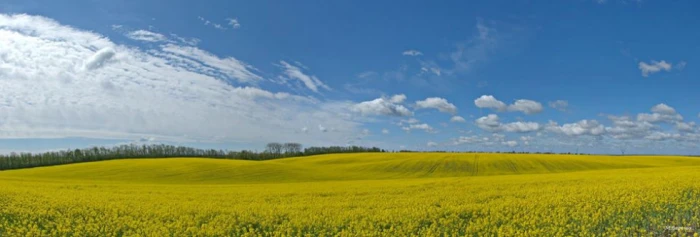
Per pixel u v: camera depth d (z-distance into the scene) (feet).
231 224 53.52
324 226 52.01
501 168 209.36
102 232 52.80
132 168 193.88
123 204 71.00
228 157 406.41
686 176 83.92
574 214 49.60
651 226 44.06
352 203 69.05
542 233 44.06
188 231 52.31
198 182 156.15
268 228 54.60
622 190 64.18
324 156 312.09
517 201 62.69
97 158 350.84
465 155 279.49
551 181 92.63
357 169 210.79
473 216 54.44
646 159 255.70
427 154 300.20
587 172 128.88
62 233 51.96
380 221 53.36
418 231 48.47
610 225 44.52
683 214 47.03
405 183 107.24
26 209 64.44
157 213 62.69
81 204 70.03
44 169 200.13
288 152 433.89
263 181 160.76
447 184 98.43
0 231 52.75
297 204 69.97
